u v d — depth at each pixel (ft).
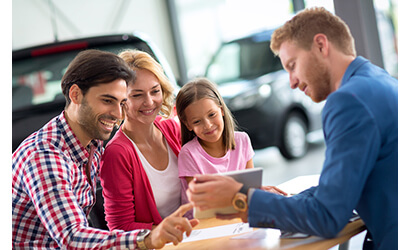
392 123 4.04
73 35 23.65
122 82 4.84
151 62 5.78
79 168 5.18
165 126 6.41
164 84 5.95
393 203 4.02
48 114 10.27
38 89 10.59
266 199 4.17
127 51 5.88
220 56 19.56
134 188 5.70
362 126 3.94
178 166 6.05
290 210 4.09
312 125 17.70
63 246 4.46
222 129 6.06
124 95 4.88
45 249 5.13
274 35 4.72
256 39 18.89
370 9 10.34
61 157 4.83
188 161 5.98
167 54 27.02
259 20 25.18
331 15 4.53
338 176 3.93
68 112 5.09
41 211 4.55
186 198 6.01
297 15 4.59
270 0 24.47
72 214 4.54
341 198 3.91
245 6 25.67
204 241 4.67
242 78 18.28
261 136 16.26
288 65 4.64
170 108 6.30
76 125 5.08
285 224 4.10
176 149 6.22
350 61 4.51
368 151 3.92
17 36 21.91
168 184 6.01
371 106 4.00
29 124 10.12
